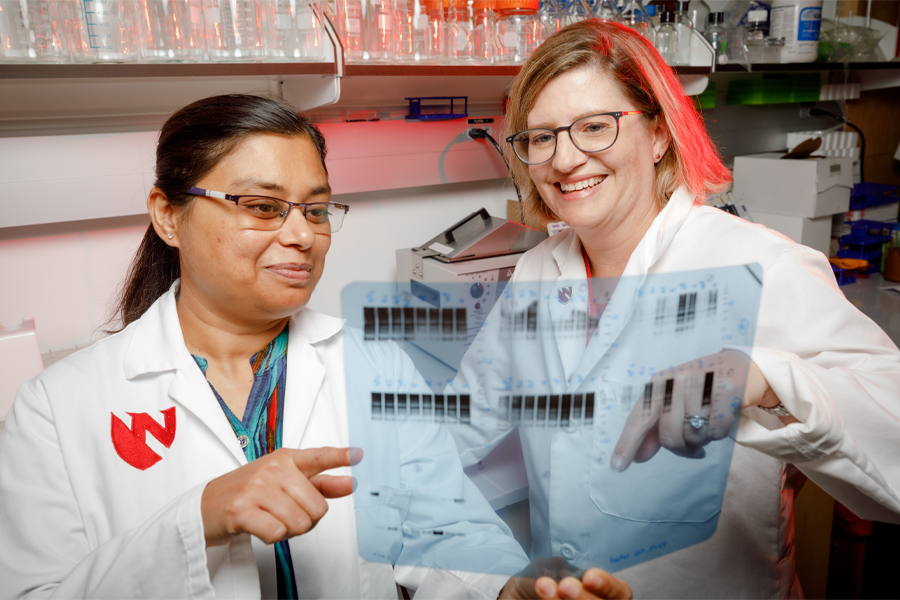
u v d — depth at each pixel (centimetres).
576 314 68
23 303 152
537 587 58
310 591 77
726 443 65
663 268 97
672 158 105
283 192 73
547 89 96
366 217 196
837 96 260
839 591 178
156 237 93
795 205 223
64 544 73
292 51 137
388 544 71
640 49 97
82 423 76
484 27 166
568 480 65
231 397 81
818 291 83
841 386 72
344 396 86
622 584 57
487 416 67
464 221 187
